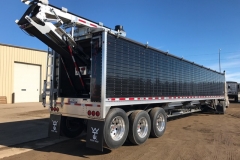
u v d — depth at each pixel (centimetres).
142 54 667
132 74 616
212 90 1322
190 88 1006
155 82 726
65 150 564
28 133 747
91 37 549
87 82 609
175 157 517
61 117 627
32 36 539
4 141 644
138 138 607
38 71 2219
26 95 2114
